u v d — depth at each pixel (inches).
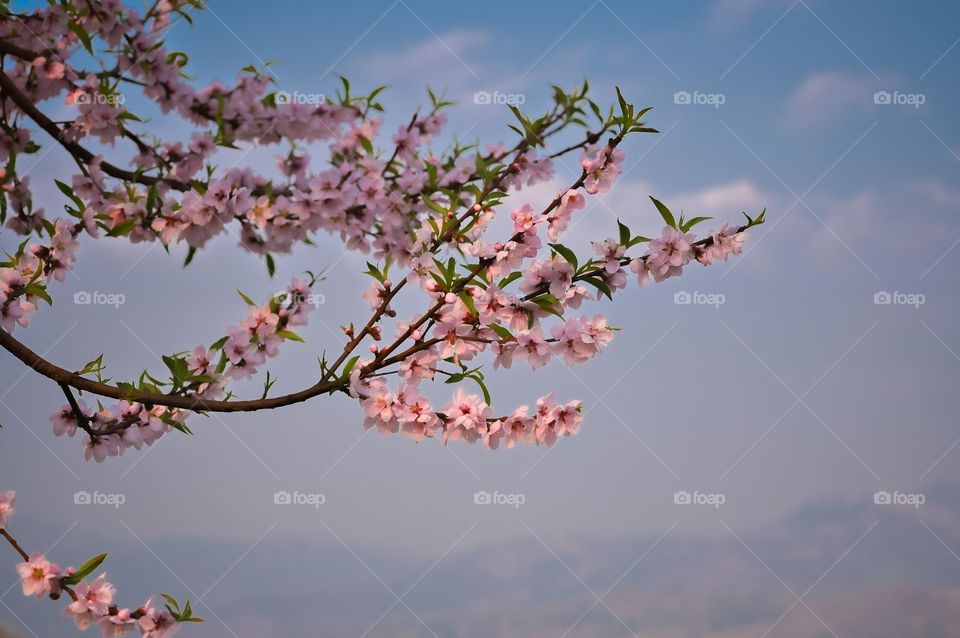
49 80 108.0
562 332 124.3
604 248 123.5
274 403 127.9
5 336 126.0
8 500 117.3
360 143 115.5
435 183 124.1
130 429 138.3
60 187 117.0
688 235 124.0
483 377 129.9
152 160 109.6
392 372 130.8
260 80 108.1
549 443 130.6
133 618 119.7
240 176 109.5
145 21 107.4
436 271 126.0
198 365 126.0
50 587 116.7
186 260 111.7
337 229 115.0
